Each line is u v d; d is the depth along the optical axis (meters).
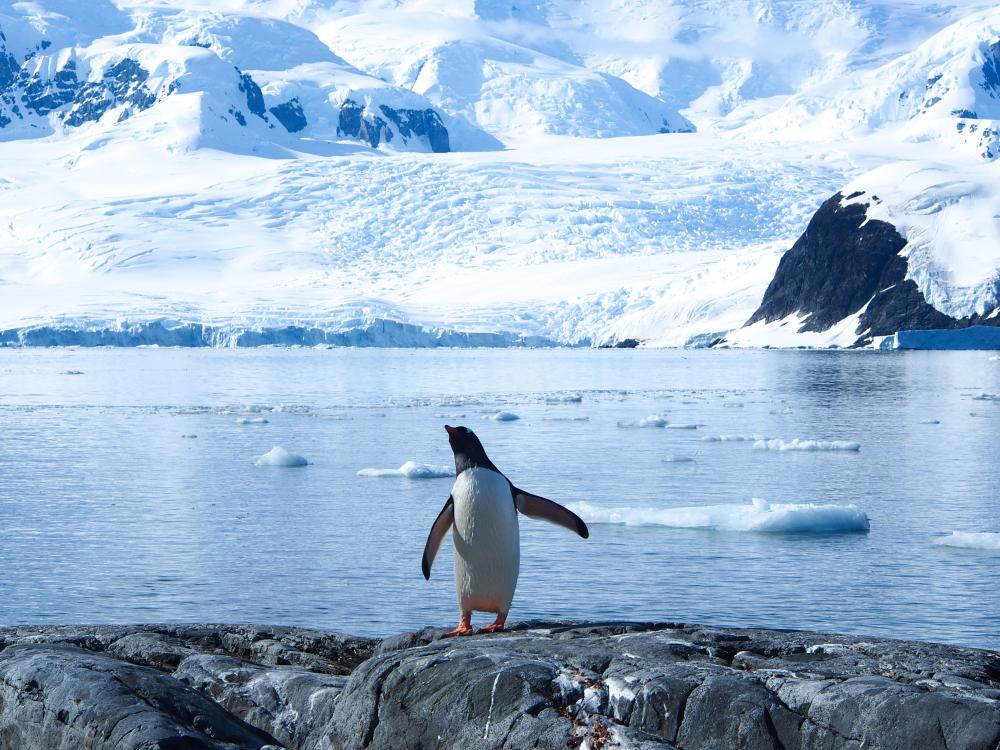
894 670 5.86
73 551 17.25
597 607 13.57
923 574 15.47
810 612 13.34
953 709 4.95
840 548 17.41
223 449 33.47
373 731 5.99
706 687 5.48
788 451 32.47
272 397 59.66
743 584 14.84
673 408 50.94
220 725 6.18
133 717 5.95
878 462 29.62
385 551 17.27
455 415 47.38
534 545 17.62
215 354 132.75
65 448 33.66
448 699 5.82
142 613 13.45
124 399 57.81
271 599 14.08
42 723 6.23
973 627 12.62
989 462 29.50
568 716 5.53
